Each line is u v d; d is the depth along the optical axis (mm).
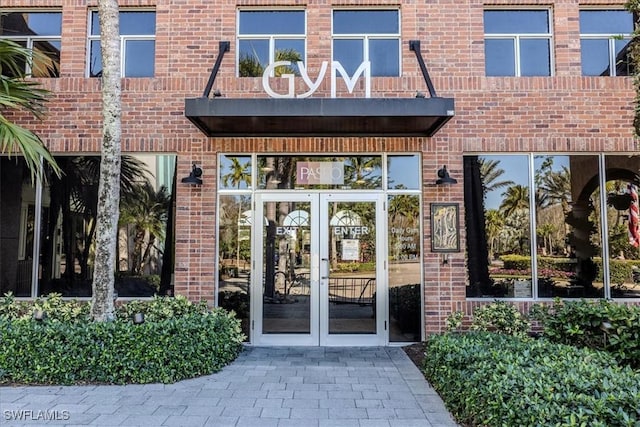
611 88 7730
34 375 5555
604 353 4684
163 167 7879
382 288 7770
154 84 7793
